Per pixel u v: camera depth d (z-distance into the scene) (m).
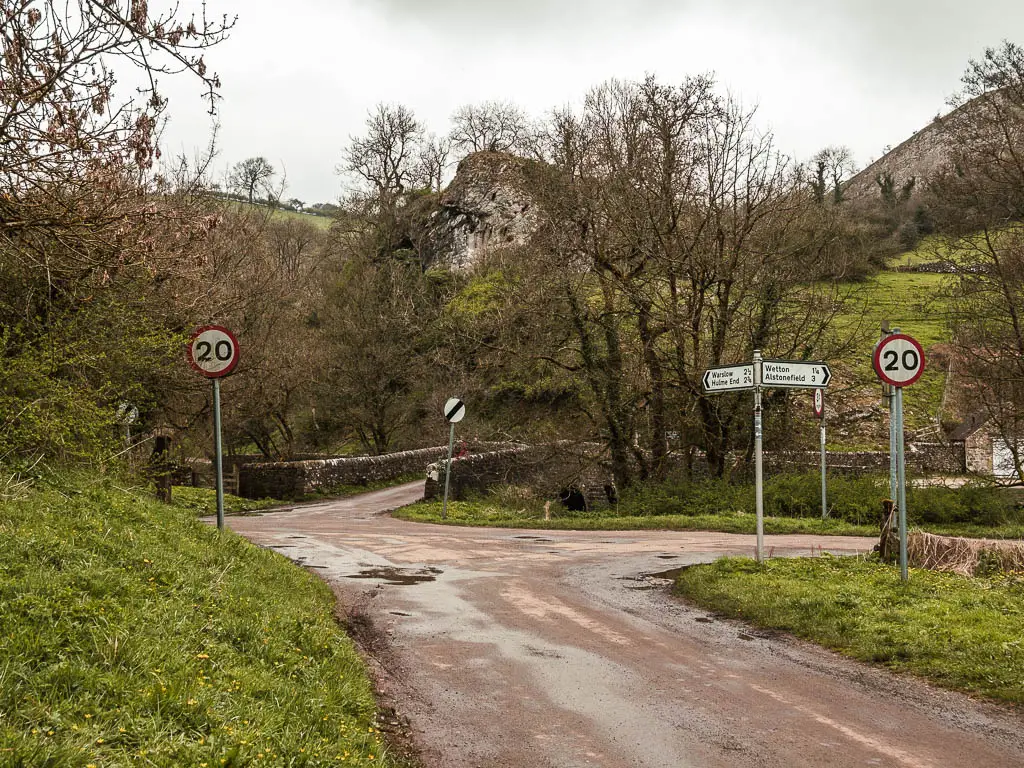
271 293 29.30
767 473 26.55
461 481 30.30
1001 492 24.36
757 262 25.72
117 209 8.97
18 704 4.04
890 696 6.32
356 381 50.16
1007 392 25.73
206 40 7.45
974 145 25.58
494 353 29.20
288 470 31.31
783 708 6.04
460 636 8.19
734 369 12.16
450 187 64.25
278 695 5.16
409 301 50.94
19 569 6.12
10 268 11.47
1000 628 7.84
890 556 12.20
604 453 29.00
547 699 6.23
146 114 7.84
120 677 4.58
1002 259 25.27
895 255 57.94
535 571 12.45
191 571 7.68
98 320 13.23
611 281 27.03
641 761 5.02
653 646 7.88
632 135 26.30
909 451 40.94
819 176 29.58
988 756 5.09
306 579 10.23
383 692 6.34
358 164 68.25
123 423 13.93
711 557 14.18
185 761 3.86
